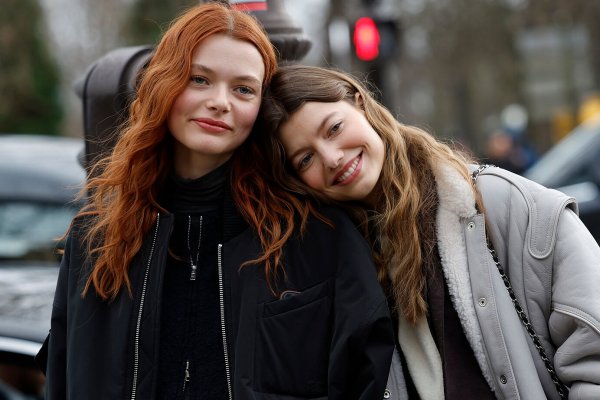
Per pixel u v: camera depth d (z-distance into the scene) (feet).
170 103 8.46
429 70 99.04
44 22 94.84
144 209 8.70
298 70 8.91
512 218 8.63
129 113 9.41
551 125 75.82
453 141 9.84
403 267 8.57
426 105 141.79
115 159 8.82
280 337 8.29
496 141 42.22
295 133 8.71
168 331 8.59
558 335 8.43
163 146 8.86
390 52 31.09
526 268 8.50
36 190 16.20
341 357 8.12
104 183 8.76
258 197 8.88
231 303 8.52
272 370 8.25
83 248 8.79
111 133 9.95
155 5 92.68
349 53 31.65
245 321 8.36
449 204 8.69
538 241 8.49
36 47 92.58
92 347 8.45
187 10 9.46
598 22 60.34
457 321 8.64
